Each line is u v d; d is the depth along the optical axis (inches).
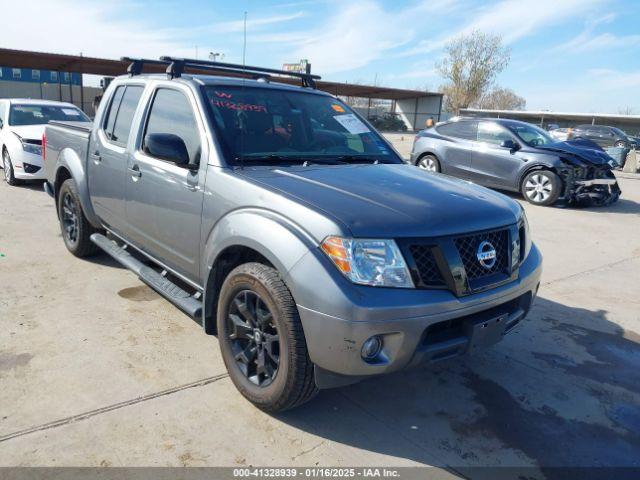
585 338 172.1
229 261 127.6
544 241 299.0
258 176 124.1
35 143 369.1
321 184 120.6
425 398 132.0
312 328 101.9
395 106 2532.0
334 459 107.2
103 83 226.4
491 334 115.0
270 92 160.1
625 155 774.5
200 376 134.1
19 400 119.6
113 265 214.1
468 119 461.1
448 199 120.0
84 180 197.6
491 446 114.7
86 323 160.2
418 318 101.0
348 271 100.0
